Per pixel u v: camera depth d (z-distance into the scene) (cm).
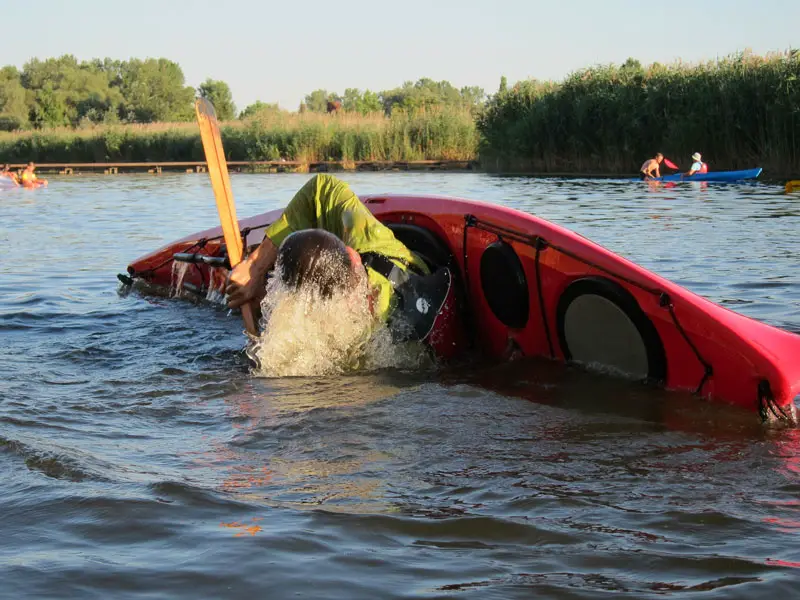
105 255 818
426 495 226
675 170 2198
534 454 260
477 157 3161
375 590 175
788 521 207
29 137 4200
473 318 423
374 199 471
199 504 219
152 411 311
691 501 221
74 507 216
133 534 202
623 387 345
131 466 249
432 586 176
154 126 4184
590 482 236
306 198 419
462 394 330
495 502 221
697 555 188
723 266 650
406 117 3369
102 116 9494
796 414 306
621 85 2375
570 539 198
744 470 245
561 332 380
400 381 356
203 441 275
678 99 2234
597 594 171
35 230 1059
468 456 258
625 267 343
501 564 186
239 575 181
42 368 382
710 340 317
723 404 319
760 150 2064
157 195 1816
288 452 263
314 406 314
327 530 203
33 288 626
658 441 274
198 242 567
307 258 359
